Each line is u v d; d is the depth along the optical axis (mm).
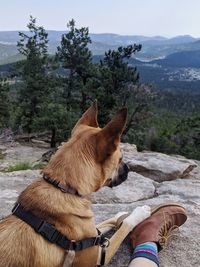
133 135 5559
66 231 506
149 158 1659
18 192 1000
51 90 6926
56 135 5809
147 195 1009
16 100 7117
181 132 6746
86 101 6586
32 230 495
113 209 842
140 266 558
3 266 459
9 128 6652
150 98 5785
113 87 5738
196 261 644
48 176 523
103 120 5699
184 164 1619
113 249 580
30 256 476
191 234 717
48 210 502
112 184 581
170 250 667
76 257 526
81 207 523
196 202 911
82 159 526
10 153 4758
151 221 641
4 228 498
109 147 532
